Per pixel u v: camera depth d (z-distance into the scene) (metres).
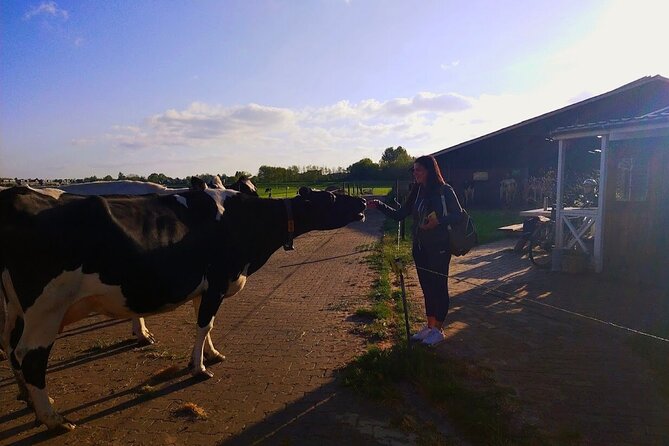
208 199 4.59
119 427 3.62
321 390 4.20
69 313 3.60
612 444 3.33
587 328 5.80
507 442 3.29
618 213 8.77
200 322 4.49
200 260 4.29
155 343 5.60
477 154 26.91
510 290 7.83
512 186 26.31
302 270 10.18
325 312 6.72
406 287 8.20
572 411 3.79
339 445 3.31
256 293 8.02
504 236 15.07
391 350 4.84
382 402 3.93
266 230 4.95
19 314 3.63
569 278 8.73
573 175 21.03
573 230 9.50
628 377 4.42
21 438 3.48
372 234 17.09
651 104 22.53
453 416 3.67
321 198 5.19
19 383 3.80
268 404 3.95
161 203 4.29
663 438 3.41
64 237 3.42
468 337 5.52
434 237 5.21
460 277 8.95
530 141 25.83
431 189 5.25
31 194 3.53
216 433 3.51
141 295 3.83
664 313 6.34
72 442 3.42
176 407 3.93
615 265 8.88
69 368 4.84
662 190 8.23
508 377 4.42
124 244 3.67
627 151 8.91
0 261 3.37
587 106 23.17
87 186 7.32
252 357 5.04
